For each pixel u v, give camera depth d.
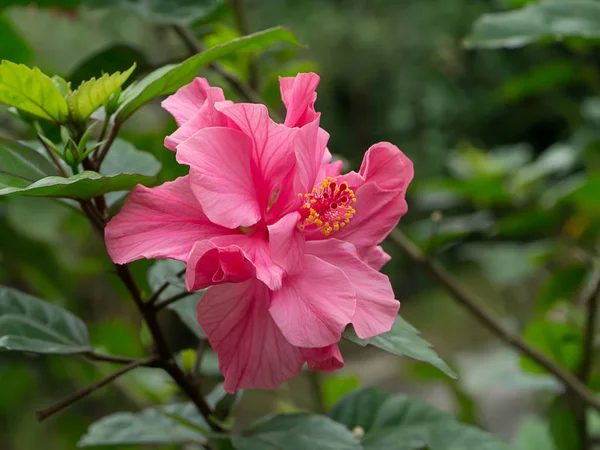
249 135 0.49
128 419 0.58
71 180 0.47
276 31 0.53
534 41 0.69
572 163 1.05
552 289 0.83
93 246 1.03
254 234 0.50
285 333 0.47
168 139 0.49
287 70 0.77
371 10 2.80
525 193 0.99
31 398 1.17
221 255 0.47
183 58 0.69
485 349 2.11
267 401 1.27
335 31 2.74
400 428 0.58
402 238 0.73
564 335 0.76
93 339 0.82
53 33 1.46
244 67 0.76
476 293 2.28
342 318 0.47
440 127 2.74
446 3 2.72
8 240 0.87
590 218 0.90
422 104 2.73
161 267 0.59
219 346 0.49
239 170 0.49
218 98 0.50
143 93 0.51
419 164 2.68
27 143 0.57
